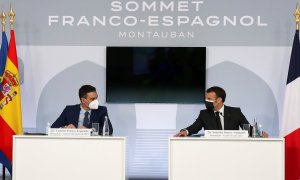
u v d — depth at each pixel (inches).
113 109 555.8
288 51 548.4
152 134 555.5
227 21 552.1
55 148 394.3
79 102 555.5
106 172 391.9
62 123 477.7
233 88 551.2
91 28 556.1
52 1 556.4
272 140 386.0
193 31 553.9
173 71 553.9
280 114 547.8
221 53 552.1
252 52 550.9
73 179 392.8
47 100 556.1
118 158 391.9
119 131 555.2
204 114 464.1
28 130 555.2
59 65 556.1
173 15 554.6
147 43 555.5
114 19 556.4
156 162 556.1
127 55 553.9
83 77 556.4
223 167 387.5
